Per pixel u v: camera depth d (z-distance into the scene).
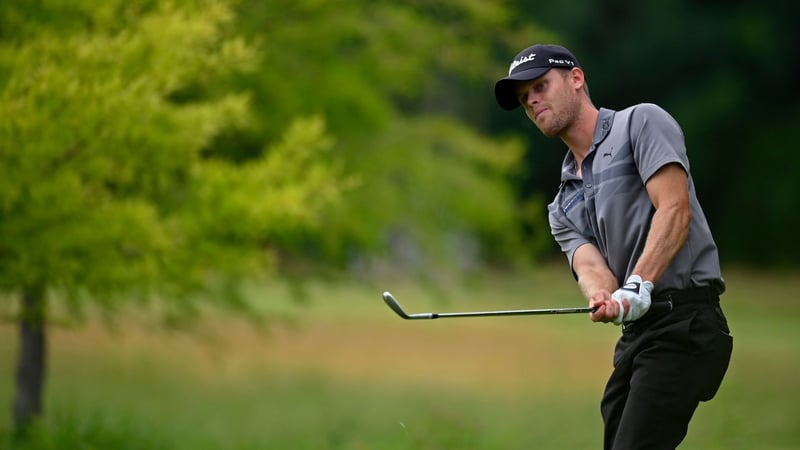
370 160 39.56
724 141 153.38
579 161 16.16
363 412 48.47
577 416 44.44
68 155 25.22
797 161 151.50
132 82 24.84
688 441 33.44
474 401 52.56
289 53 37.91
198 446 34.59
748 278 145.88
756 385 51.59
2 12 27.17
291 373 66.38
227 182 28.77
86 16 27.41
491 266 121.94
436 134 42.16
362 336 86.50
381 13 40.69
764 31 145.62
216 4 27.25
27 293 30.58
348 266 40.56
